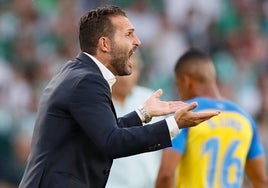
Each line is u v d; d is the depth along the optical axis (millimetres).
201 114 12797
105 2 41500
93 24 13523
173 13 43469
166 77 38750
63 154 12992
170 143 12797
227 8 45031
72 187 12914
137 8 42438
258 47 43531
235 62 41531
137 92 19828
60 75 13398
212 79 17328
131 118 13648
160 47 41156
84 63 13438
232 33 43969
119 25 13539
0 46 37844
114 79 13562
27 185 13000
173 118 12820
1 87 35188
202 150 16672
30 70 36438
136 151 12734
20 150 29938
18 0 40062
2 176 29500
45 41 38625
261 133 36000
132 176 18797
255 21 45344
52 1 40812
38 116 13320
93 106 12812
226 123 16859
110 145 12594
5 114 31312
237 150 16891
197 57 17281
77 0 41188
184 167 16797
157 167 19938
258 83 40469
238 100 39062
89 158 13148
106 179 13492
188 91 17391
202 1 44156
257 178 17625
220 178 16719
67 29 39562
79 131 13070
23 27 39000
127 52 13539
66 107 12922
